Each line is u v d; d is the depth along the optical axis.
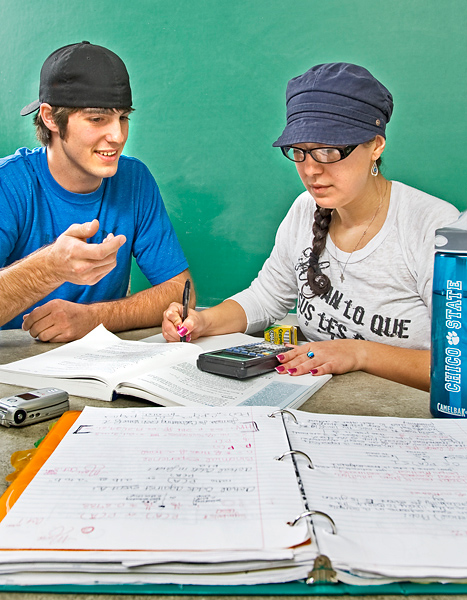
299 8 1.74
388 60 1.67
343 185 1.07
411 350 1.01
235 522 0.41
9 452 0.62
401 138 1.69
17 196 1.50
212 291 2.04
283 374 0.92
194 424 0.61
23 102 2.16
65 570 0.38
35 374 0.87
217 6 1.83
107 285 1.67
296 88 1.05
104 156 1.40
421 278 1.17
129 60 1.99
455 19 1.58
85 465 0.51
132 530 0.40
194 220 2.02
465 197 1.67
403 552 0.38
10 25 2.12
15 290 1.13
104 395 0.82
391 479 0.49
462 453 0.55
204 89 1.91
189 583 0.37
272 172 1.89
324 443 0.57
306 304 1.36
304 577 0.38
